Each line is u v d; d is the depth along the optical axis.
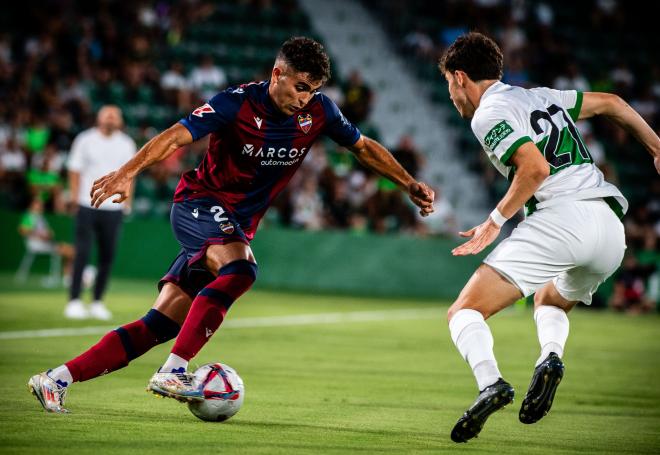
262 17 67.06
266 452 11.91
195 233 14.43
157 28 62.81
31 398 15.64
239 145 14.26
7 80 55.34
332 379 19.98
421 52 67.31
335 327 32.94
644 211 53.03
